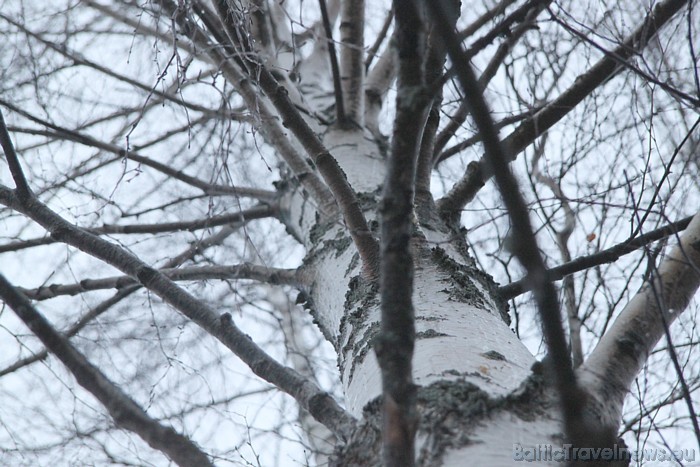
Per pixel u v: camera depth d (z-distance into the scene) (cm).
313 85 606
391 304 186
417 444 243
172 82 521
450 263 356
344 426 270
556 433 242
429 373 272
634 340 262
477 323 317
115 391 234
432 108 413
